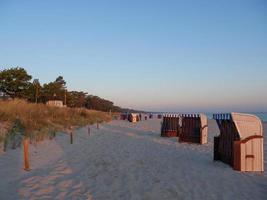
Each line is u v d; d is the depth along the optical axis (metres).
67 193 8.41
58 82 72.25
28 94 50.09
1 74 46.41
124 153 15.73
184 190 8.80
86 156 14.52
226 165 12.54
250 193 8.50
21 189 8.58
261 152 11.36
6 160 11.87
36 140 17.27
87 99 97.56
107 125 41.44
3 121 18.50
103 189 8.88
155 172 11.18
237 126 11.53
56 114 31.27
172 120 26.09
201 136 20.34
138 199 7.98
